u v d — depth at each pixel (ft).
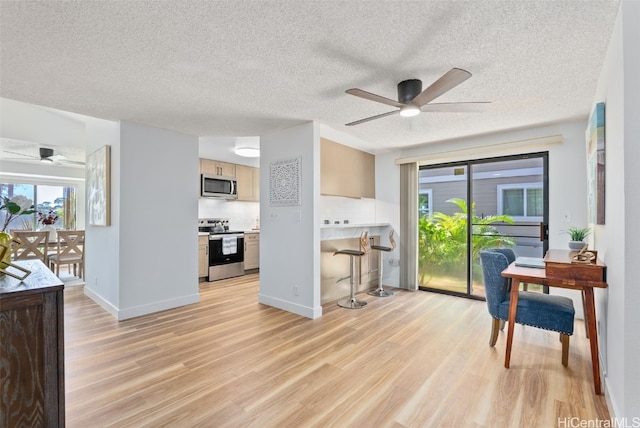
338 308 11.96
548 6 4.91
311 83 7.74
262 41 5.89
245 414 5.56
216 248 17.28
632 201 4.91
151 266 11.35
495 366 7.32
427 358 7.74
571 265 6.59
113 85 7.80
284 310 11.65
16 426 4.03
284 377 6.83
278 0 4.74
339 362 7.54
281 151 11.91
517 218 12.64
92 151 12.88
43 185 21.03
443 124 11.18
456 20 5.25
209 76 7.33
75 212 22.24
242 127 11.57
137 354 7.93
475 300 13.19
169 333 9.36
